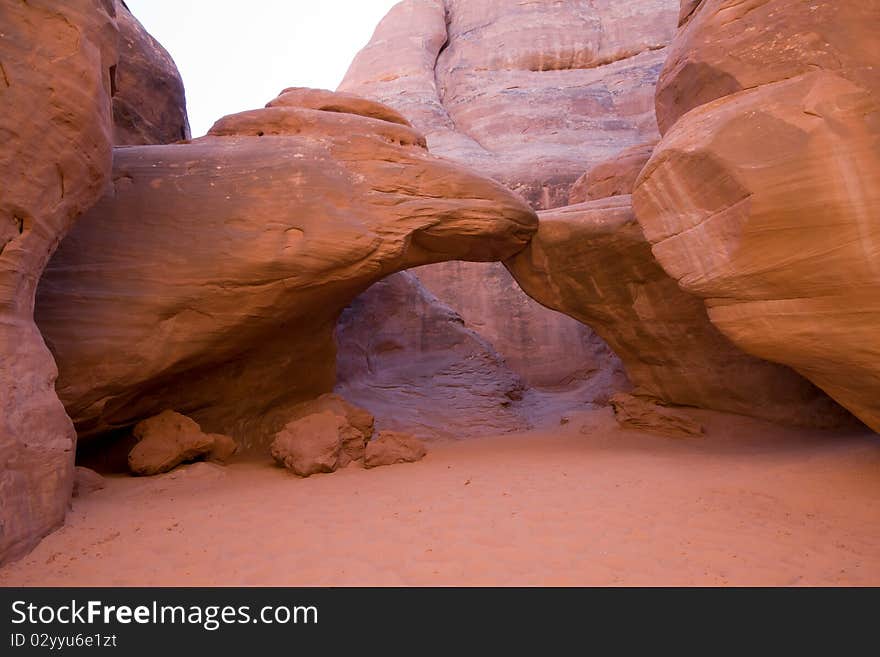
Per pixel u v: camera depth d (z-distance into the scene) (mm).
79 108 4730
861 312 4363
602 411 10664
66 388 6176
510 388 12359
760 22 5395
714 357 8727
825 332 4609
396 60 21297
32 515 4113
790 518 4398
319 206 7246
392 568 3568
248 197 7172
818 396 8234
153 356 6656
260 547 4016
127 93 10570
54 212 4879
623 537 3994
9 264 4434
